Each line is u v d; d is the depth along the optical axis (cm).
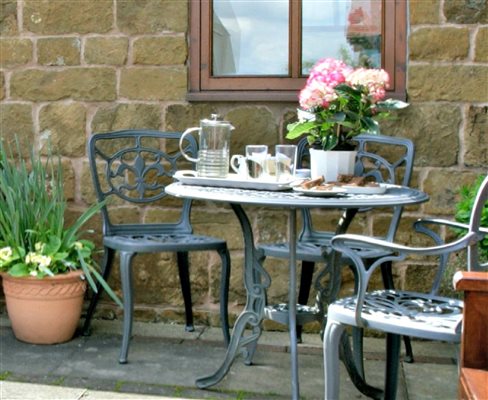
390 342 237
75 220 388
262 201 228
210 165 273
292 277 270
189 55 377
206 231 376
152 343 349
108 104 381
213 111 373
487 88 351
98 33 379
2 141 377
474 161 354
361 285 211
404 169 361
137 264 383
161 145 377
